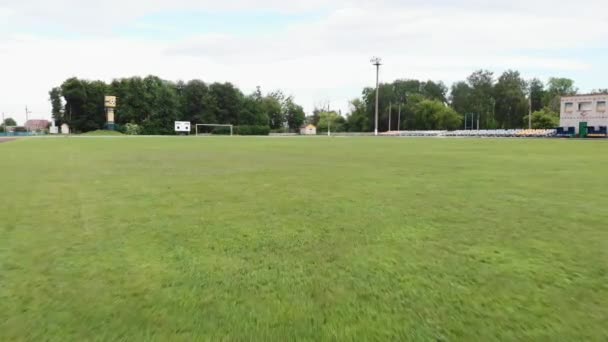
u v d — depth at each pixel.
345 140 38.09
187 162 13.23
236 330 2.22
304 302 2.56
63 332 2.22
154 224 4.65
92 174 9.75
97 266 3.23
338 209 5.46
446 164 12.12
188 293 2.71
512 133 57.53
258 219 4.89
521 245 3.73
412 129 92.62
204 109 92.81
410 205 5.71
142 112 85.00
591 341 2.10
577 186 7.44
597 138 42.31
